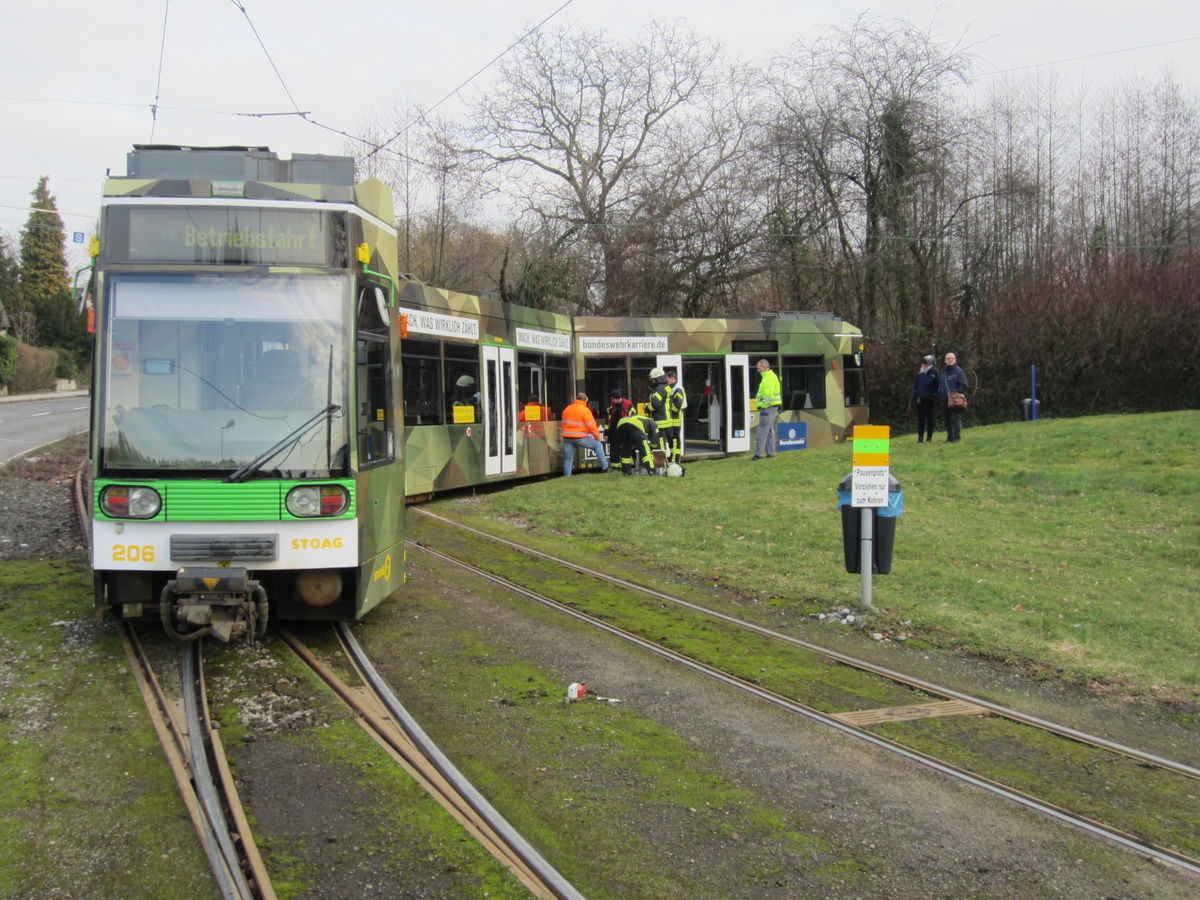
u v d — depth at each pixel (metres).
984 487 15.76
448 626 8.92
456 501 16.77
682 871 4.84
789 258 34.84
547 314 20.30
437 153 35.84
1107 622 9.22
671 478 18.27
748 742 6.54
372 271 8.10
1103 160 36.62
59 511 14.87
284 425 7.41
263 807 5.18
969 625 9.20
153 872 4.48
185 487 7.23
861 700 7.43
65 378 69.31
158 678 7.07
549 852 4.95
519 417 19.03
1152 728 7.01
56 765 5.55
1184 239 35.47
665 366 22.38
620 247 35.97
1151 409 32.62
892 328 35.09
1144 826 5.51
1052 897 4.75
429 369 15.83
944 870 4.96
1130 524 13.15
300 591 7.55
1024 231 35.69
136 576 7.43
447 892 4.45
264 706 6.62
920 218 33.78
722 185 35.31
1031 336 33.25
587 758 6.14
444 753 6.10
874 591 10.42
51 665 7.23
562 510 15.23
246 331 7.47
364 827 5.01
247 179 8.19
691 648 8.59
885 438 9.72
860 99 33.06
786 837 5.23
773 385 20.94
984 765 6.29
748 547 12.64
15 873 4.43
